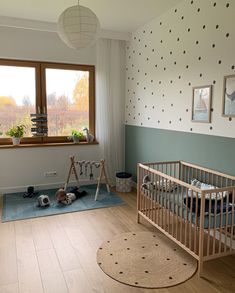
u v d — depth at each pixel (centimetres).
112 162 460
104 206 359
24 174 414
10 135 402
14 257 236
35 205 359
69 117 440
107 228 295
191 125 303
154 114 373
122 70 450
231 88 247
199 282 206
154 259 235
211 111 273
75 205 361
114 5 319
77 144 436
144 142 403
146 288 199
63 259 234
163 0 304
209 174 279
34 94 415
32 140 423
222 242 254
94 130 455
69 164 437
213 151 273
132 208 355
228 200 220
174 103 329
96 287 199
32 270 218
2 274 213
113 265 225
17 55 392
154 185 282
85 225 302
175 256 240
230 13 246
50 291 194
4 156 400
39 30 386
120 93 454
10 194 402
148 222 312
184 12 304
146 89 390
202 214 207
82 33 207
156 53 361
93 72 442
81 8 204
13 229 290
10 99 405
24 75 407
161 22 347
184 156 317
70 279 208
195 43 290
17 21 365
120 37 421
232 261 234
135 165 434
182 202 238
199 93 287
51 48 408
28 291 194
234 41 243
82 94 443
